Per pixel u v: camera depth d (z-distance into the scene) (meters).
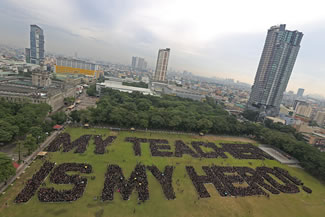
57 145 120.50
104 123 173.88
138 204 78.69
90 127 161.75
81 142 129.50
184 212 78.44
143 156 122.50
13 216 64.88
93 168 101.25
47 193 76.81
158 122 172.25
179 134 177.12
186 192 91.56
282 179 118.94
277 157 155.62
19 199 71.88
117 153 121.81
